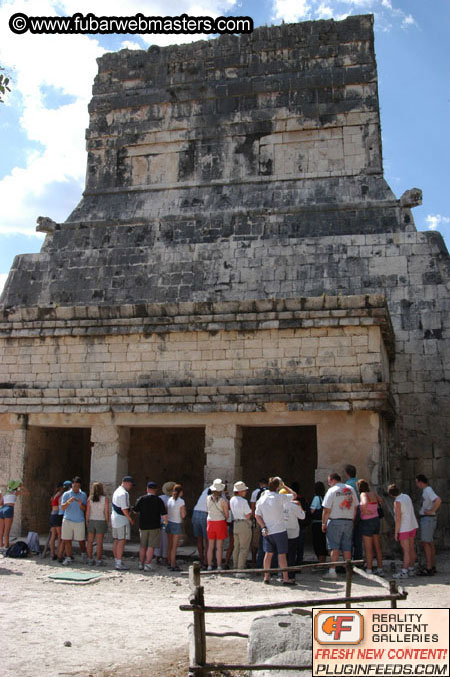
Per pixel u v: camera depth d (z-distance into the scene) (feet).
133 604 37.04
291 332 57.93
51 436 68.85
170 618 33.58
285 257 80.12
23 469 62.18
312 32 90.79
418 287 75.00
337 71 88.38
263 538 45.16
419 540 66.13
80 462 76.59
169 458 75.20
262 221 84.38
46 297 86.74
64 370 62.64
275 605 22.18
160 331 60.49
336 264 78.18
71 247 89.56
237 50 92.38
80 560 51.98
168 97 93.04
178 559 54.44
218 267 81.97
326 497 46.60
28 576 45.16
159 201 89.61
